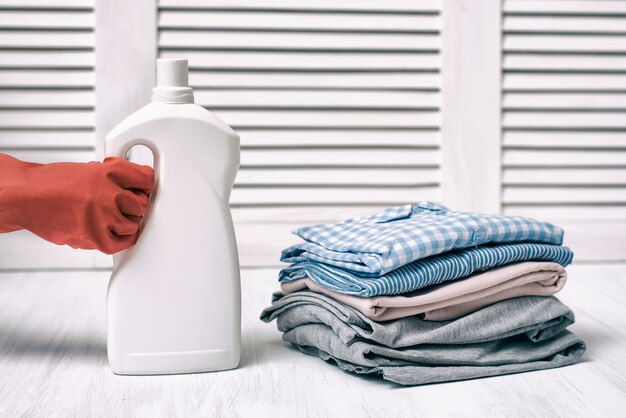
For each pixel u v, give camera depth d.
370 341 1.15
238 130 1.91
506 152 1.96
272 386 1.16
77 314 1.51
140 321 1.17
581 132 1.97
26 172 1.14
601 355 1.29
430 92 1.94
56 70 1.87
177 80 1.19
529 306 1.24
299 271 1.28
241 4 1.88
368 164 1.93
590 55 1.96
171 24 1.87
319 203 1.93
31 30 1.85
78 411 1.07
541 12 1.93
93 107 1.87
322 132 1.92
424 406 1.09
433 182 1.95
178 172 1.16
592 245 1.97
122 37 1.86
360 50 1.92
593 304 1.59
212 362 1.20
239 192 1.91
